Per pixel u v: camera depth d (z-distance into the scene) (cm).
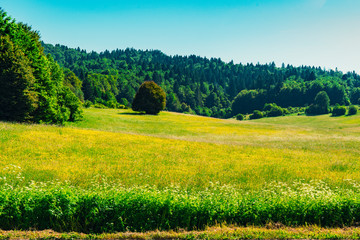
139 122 5759
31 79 3153
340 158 2267
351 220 848
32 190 816
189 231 768
